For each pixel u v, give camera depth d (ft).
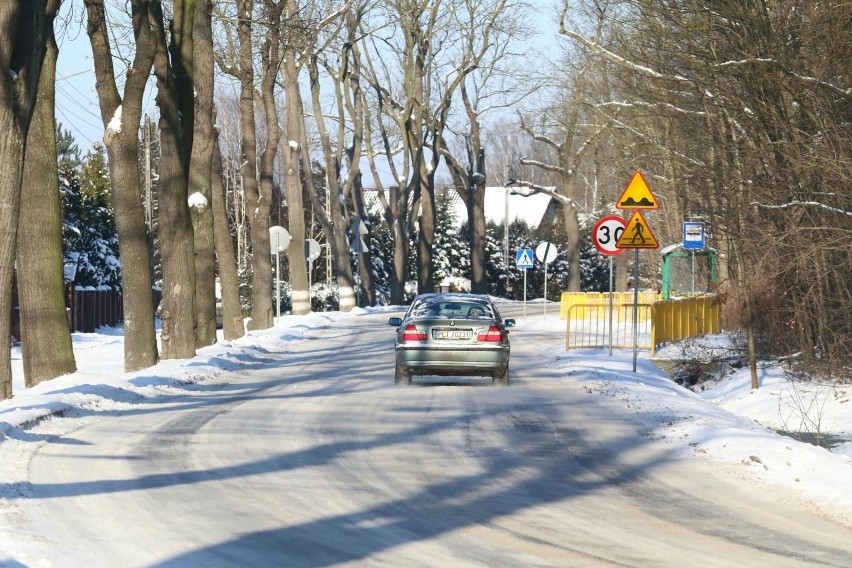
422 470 52.95
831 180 88.94
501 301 409.69
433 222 324.39
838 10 88.84
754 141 96.48
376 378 102.42
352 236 288.71
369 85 309.63
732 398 100.01
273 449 58.65
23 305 89.40
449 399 84.64
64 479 48.34
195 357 118.52
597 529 40.73
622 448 61.21
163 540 37.37
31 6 76.23
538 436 65.36
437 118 320.09
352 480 49.88
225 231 163.43
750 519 43.21
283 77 228.43
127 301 106.83
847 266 94.58
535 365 119.24
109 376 88.12
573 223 318.65
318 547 36.81
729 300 144.66
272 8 171.53
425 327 93.97
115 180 105.60
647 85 115.65
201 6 133.39
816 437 74.84
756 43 93.30
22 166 77.30
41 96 88.33
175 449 57.98
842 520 43.37
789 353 109.19
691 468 54.95
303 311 233.96
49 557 34.35
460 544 37.65
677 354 130.52
